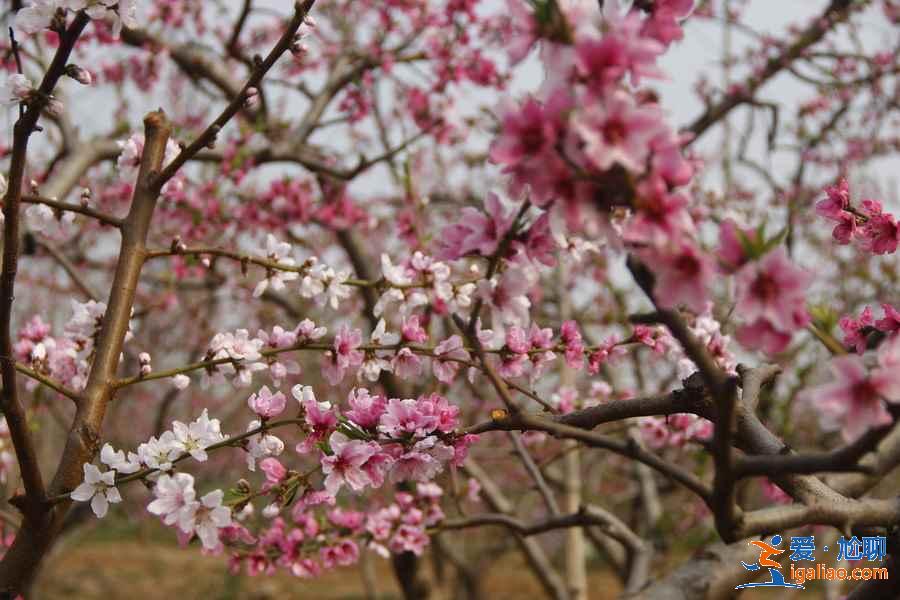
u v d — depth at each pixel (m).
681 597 2.33
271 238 2.21
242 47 5.84
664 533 5.01
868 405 1.01
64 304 7.75
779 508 1.33
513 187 1.14
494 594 13.45
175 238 2.06
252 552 3.03
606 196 1.07
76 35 1.68
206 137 1.95
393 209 6.58
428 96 5.61
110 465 1.76
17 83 1.67
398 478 1.80
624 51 1.02
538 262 1.40
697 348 1.07
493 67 5.32
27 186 3.58
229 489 1.92
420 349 2.10
